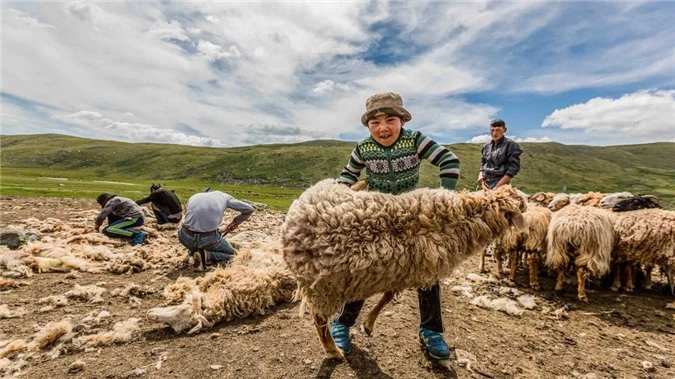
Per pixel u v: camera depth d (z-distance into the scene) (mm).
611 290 6371
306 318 4367
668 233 5914
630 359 3846
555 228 6016
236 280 4688
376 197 3068
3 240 6980
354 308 3510
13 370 3066
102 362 3246
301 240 2871
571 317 5035
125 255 6789
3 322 3939
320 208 2930
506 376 3348
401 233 2965
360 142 3559
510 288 6109
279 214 16500
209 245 6387
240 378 3055
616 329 4660
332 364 3287
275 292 4836
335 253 2791
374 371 3213
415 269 2988
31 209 13484
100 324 4027
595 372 3547
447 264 3020
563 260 5973
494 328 4430
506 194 3244
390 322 4230
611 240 5957
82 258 6363
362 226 2865
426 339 3377
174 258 6664
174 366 3209
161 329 3969
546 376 3410
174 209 9812
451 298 5426
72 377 3000
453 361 3500
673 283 6188
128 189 56562
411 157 3363
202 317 4008
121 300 4801
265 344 3646
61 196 20906
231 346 3600
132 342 3662
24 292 4828
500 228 3207
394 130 3283
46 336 3523
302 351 3504
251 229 11359
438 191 3150
